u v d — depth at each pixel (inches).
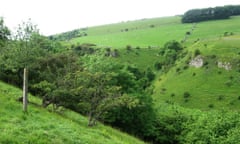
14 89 1729.8
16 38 1520.7
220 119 2343.8
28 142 828.0
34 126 986.7
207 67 6742.1
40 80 1737.2
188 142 2546.8
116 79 2608.3
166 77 7209.6
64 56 1834.4
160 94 6579.7
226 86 6200.8
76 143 978.1
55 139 912.3
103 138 1258.6
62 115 1568.7
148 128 2716.5
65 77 1646.2
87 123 1647.4
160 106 3469.5
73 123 1360.7
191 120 2861.7
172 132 2834.6
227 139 2142.0
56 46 2800.2
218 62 6717.5
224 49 7037.4
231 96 5949.8
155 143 2810.0
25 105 1167.6
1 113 1031.6
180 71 7086.6
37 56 1606.8
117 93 1733.5
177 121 2883.9
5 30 2481.5
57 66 1787.6
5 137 792.3
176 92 6456.7
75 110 2042.3
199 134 2401.6
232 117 2359.7
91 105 1614.2
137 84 2748.5
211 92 6166.3
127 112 2539.4
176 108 3316.9
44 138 888.9
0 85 1705.2
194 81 6569.9
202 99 6077.8
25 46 1531.7
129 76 2701.8
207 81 6451.8
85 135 1143.6
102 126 1846.7
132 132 2659.9
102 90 1632.6
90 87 1642.5
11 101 1237.7
